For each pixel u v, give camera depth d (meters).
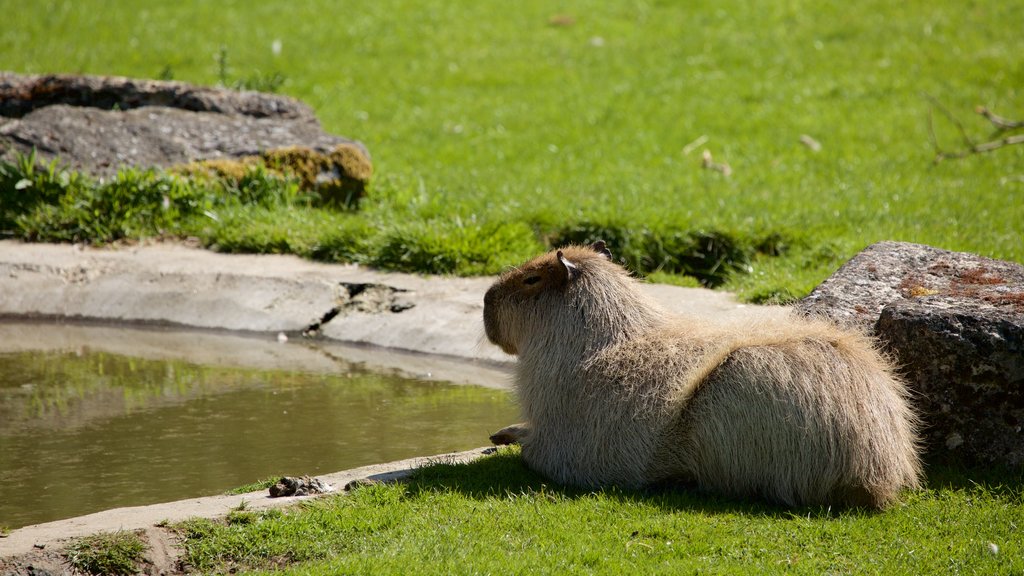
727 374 16.89
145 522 15.84
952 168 50.28
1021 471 18.25
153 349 30.11
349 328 30.62
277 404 24.86
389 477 18.23
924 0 79.38
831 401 16.53
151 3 84.06
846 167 50.59
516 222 36.16
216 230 36.12
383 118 62.03
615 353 18.09
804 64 70.00
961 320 18.48
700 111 62.38
